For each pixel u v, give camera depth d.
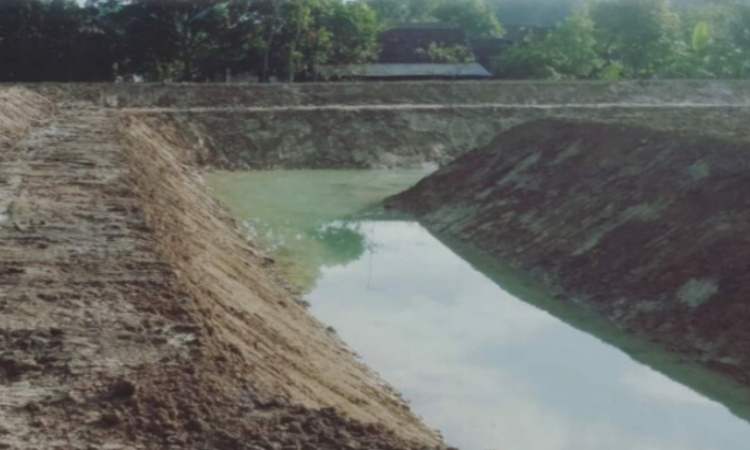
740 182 20.83
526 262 23.69
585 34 62.38
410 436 10.91
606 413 14.27
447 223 29.09
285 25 57.19
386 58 66.56
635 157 25.33
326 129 44.09
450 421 13.69
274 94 47.28
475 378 15.59
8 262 13.88
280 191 35.59
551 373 15.94
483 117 46.00
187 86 46.91
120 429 8.70
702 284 18.27
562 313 19.64
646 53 61.78
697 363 16.50
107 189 20.09
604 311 19.55
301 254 24.75
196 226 20.70
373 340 17.41
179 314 11.75
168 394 9.36
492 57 71.94
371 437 8.96
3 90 38.59
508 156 31.56
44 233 15.86
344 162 42.62
